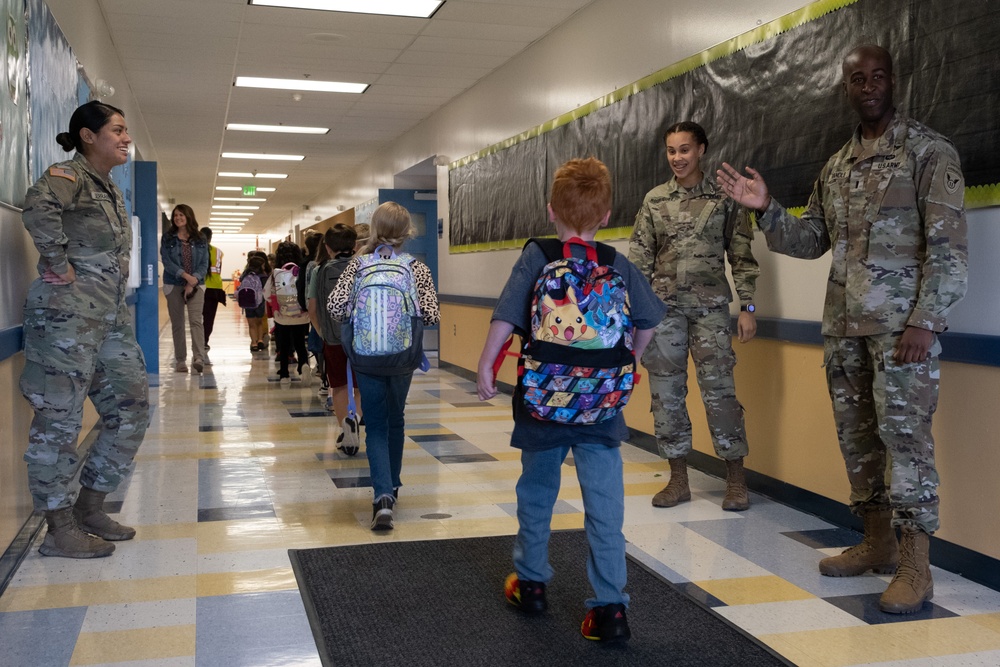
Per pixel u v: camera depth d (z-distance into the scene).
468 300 9.16
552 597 2.88
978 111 3.02
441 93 9.44
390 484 3.67
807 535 3.60
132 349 3.45
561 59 6.80
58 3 4.45
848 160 3.05
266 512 3.91
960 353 3.05
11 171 3.29
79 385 3.16
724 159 4.61
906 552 2.87
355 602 2.82
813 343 3.84
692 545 3.46
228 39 7.24
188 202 23.45
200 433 5.84
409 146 11.80
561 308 2.38
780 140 4.14
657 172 5.27
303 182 18.45
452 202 9.89
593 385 2.38
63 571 3.11
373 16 6.61
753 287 3.92
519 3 6.27
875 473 3.11
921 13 3.27
